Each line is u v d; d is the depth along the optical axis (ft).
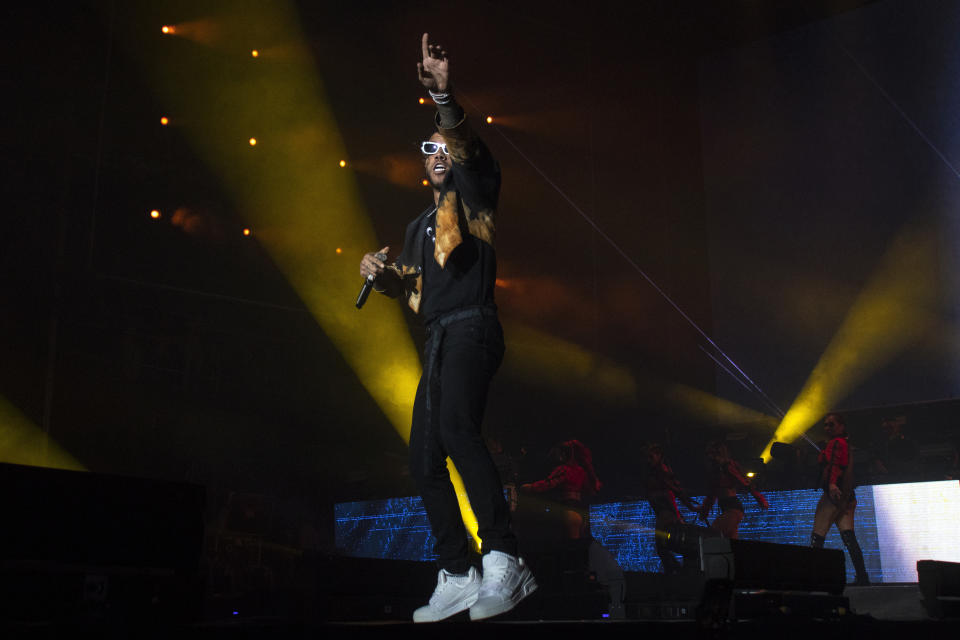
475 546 20.31
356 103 35.60
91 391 26.96
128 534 5.98
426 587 12.10
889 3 39.22
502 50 40.29
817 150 40.57
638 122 44.19
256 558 26.22
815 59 41.27
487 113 39.52
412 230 9.68
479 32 39.65
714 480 29.45
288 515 30.86
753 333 41.04
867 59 39.60
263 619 7.63
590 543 14.62
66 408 26.27
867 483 30.96
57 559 5.61
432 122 37.78
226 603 13.29
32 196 26.13
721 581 7.84
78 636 5.03
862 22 39.96
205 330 30.14
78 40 27.86
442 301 8.79
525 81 40.91
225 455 30.01
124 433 27.61
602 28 42.70
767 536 32.83
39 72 26.76
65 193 26.78
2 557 5.39
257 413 31.09
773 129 42.16
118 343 27.81
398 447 34.50
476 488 8.18
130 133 29.17
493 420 37.60
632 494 38.88
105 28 28.58
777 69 42.45
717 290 42.45
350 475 31.55
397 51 37.01
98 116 28.12
